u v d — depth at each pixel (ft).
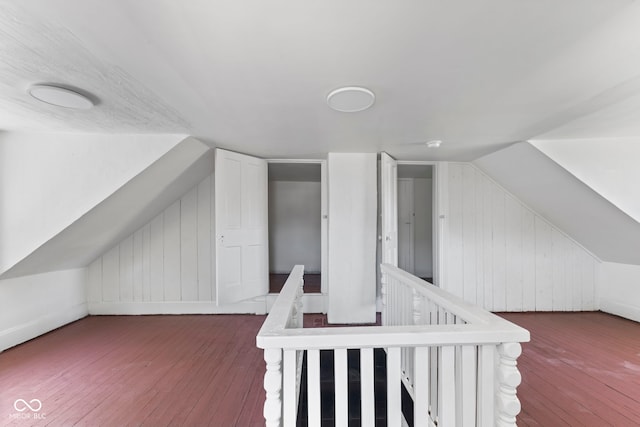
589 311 12.00
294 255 18.57
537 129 7.57
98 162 7.95
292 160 11.87
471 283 12.15
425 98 5.70
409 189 17.20
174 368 7.60
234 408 6.03
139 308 11.87
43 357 8.18
